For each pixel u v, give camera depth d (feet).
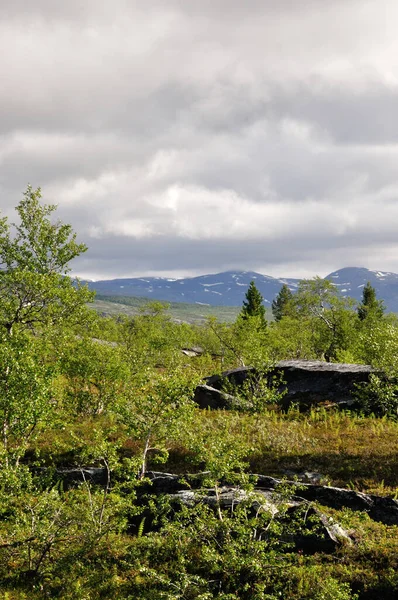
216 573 37.17
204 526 38.63
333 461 69.31
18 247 102.47
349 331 228.22
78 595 36.01
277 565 35.63
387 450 71.46
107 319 180.86
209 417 96.99
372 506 48.62
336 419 94.48
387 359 104.01
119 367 92.79
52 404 61.87
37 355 63.46
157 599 33.40
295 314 264.52
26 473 47.55
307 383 116.88
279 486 45.03
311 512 44.19
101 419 88.12
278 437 78.74
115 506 43.52
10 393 54.34
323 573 36.70
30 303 92.79
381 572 36.94
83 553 39.50
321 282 243.40
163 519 40.98
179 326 231.30
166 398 64.54
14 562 41.42
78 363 91.15
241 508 41.93
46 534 39.96
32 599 36.14
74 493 46.88
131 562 39.58
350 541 41.29
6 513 47.47
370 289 344.08
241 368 132.36
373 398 102.01
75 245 104.47
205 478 43.60
